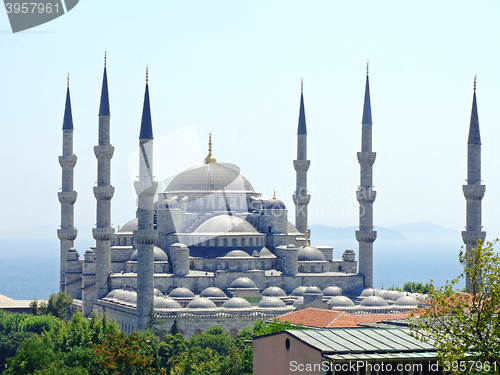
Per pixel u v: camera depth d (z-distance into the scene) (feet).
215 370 408.46
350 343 258.57
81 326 436.76
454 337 259.60
